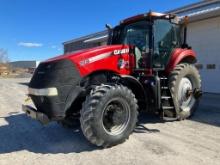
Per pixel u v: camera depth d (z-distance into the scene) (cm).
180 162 377
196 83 628
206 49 1133
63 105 439
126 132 455
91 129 423
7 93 1307
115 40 629
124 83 511
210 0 1180
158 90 530
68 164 382
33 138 511
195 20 1147
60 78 436
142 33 574
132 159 391
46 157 412
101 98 427
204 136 491
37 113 439
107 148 441
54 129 568
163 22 584
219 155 400
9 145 474
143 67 554
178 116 589
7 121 658
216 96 998
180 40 636
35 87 453
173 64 588
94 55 473
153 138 484
